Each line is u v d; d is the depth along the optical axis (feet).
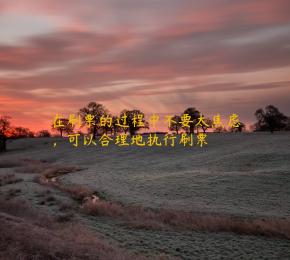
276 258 64.13
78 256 48.03
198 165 180.96
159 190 127.85
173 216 91.66
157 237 75.61
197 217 89.61
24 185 147.74
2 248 44.91
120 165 214.48
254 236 76.69
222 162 177.78
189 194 118.62
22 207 87.25
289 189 114.52
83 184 150.30
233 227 81.00
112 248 58.54
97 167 215.31
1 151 410.11
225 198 110.83
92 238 63.26
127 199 117.29
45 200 112.88
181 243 71.87
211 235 77.61
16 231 51.34
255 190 116.57
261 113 389.39
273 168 149.69
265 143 223.30
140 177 159.22
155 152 260.42
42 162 280.10
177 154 238.89
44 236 52.70
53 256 45.73
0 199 99.04
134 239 73.72
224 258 64.13
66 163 258.57
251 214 93.09
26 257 43.70
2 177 176.04
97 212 96.89
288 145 202.49
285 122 398.01
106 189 135.13
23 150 396.57
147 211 101.24
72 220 84.99
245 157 179.52
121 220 90.02
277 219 86.99
